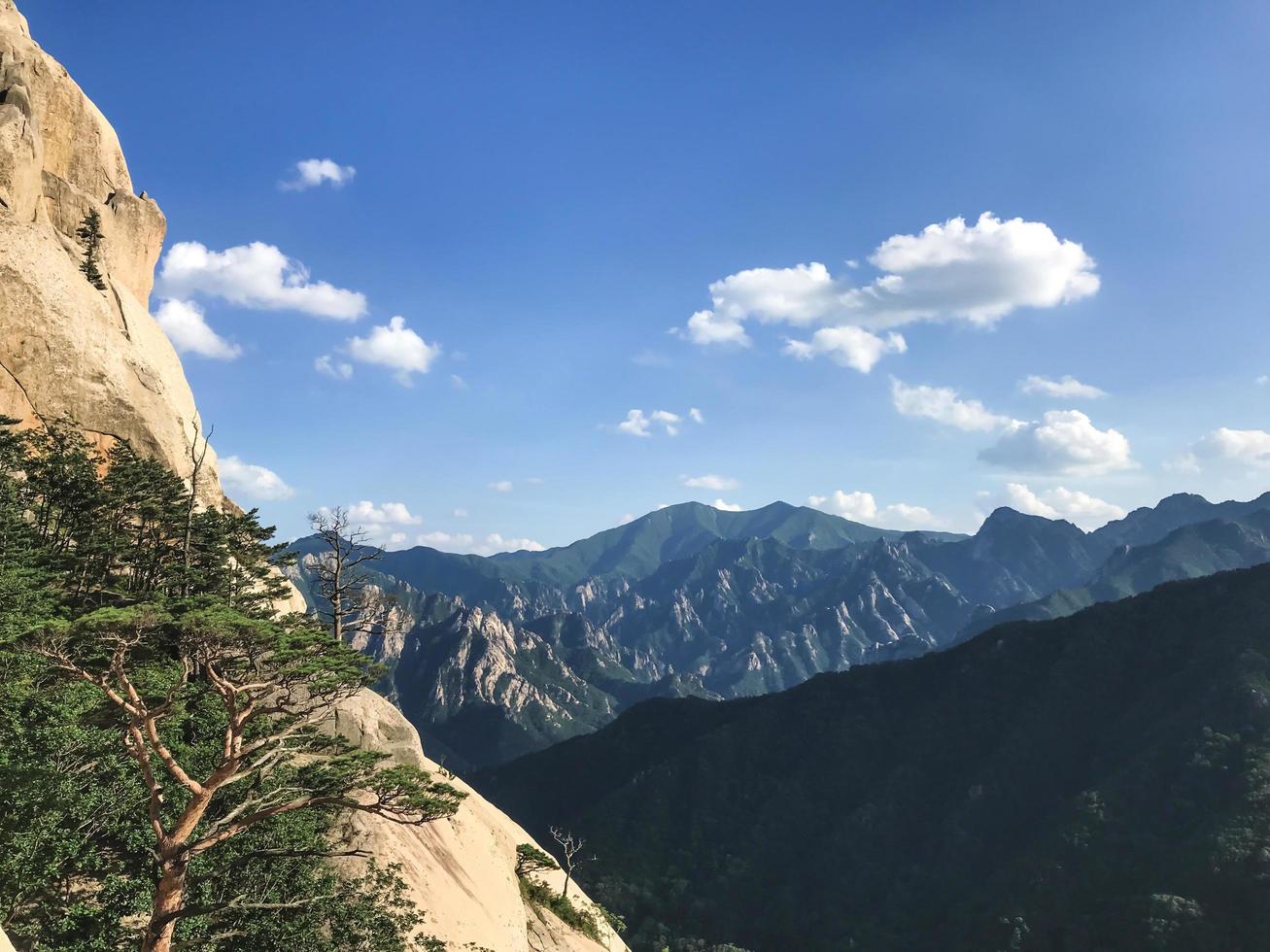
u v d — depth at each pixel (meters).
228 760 21.64
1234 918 116.25
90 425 62.47
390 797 23.72
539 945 46.12
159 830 20.53
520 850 56.31
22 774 23.02
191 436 75.00
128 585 47.88
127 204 83.31
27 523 45.25
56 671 23.72
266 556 55.97
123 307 73.06
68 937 22.03
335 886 29.05
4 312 58.34
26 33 78.50
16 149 64.62
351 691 25.23
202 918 24.80
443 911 32.78
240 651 23.89
